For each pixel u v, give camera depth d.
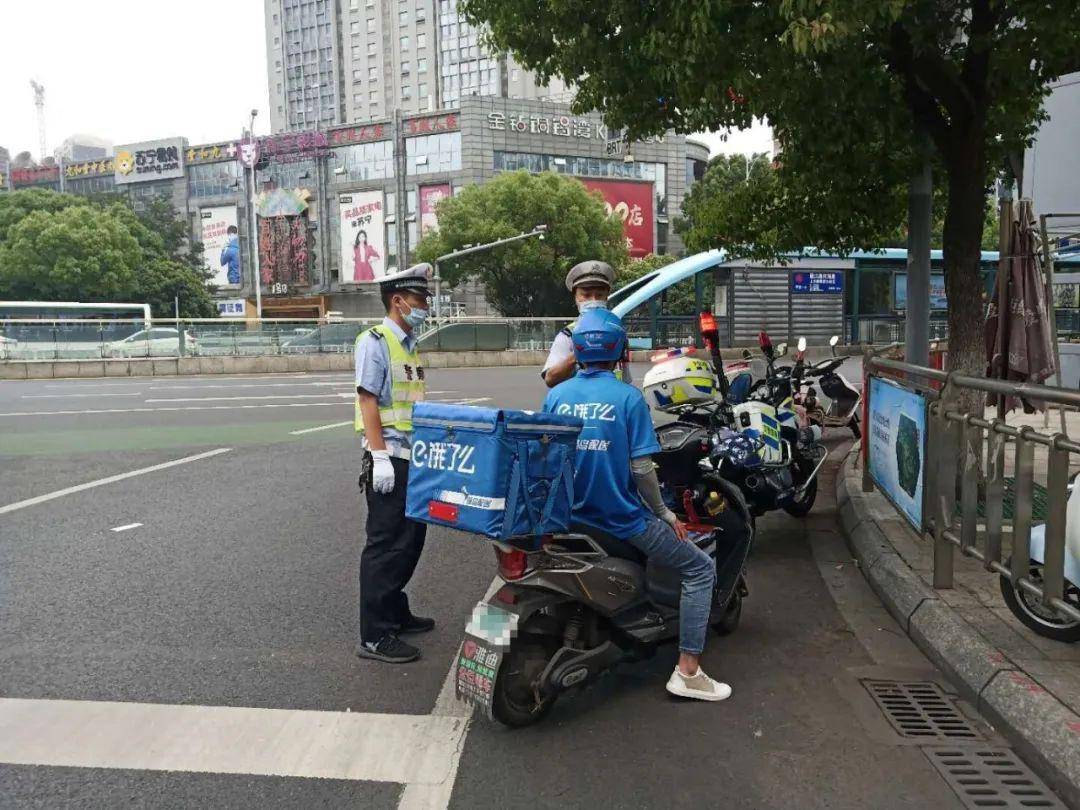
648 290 24.55
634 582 3.50
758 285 25.02
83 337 25.61
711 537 4.05
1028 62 5.93
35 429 12.41
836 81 5.52
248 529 6.59
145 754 3.16
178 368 26.34
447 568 5.63
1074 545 3.50
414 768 3.05
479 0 7.10
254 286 77.19
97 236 52.34
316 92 111.50
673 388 5.29
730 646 4.24
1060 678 3.38
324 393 18.31
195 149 79.94
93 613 4.70
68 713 3.49
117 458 9.80
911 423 5.07
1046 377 6.25
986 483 3.97
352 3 108.12
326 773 3.02
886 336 26.33
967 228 6.38
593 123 68.31
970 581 4.62
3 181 90.50
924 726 3.36
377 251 71.19
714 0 5.07
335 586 5.19
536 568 3.23
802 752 3.15
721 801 2.83
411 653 4.05
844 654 4.11
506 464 3.02
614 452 3.33
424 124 68.38
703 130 6.75
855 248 8.48
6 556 5.83
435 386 19.86
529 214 45.47
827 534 6.36
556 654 3.31
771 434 5.66
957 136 6.30
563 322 32.38
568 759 3.11
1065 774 2.83
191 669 3.94
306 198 73.75
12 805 2.81
